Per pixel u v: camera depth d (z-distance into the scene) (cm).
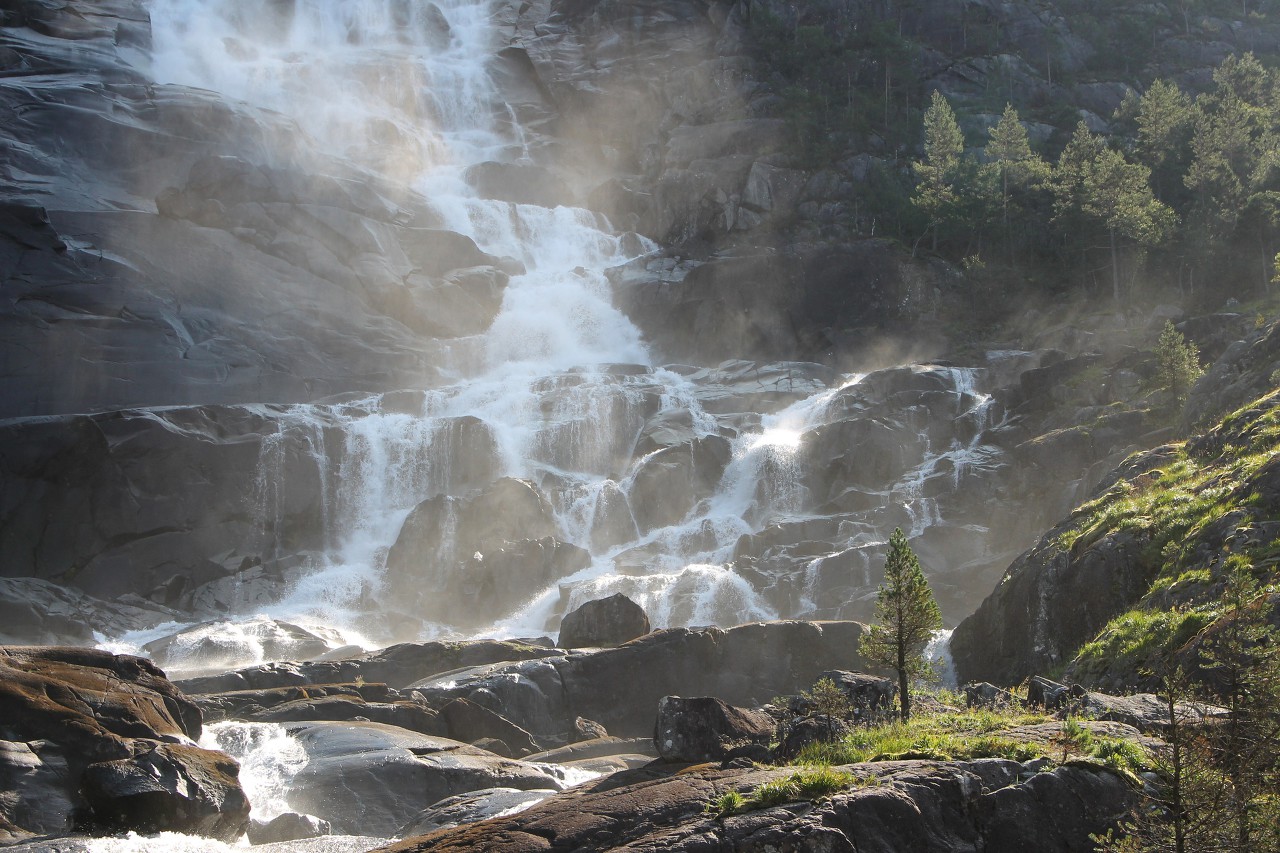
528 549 5231
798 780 1481
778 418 6256
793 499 5669
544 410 6325
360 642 4975
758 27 9494
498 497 5491
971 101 9306
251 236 7131
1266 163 7119
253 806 2533
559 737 3534
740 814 1443
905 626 2003
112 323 6362
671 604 4856
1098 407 5200
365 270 7244
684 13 9881
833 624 3800
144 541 5453
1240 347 4031
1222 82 8575
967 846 1422
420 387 6925
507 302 7619
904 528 5150
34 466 5422
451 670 3753
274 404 6159
